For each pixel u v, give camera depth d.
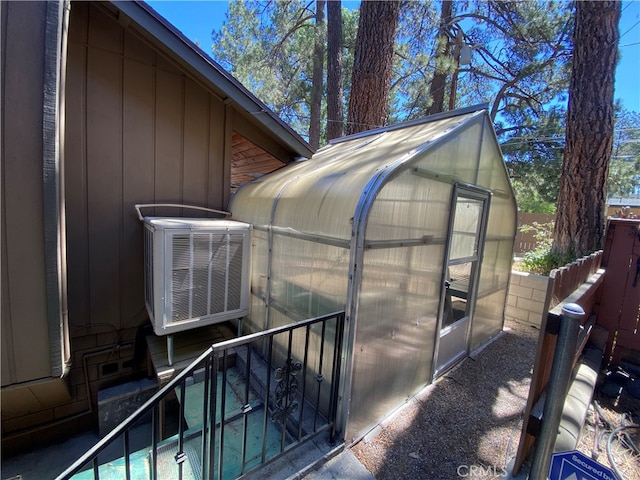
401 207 2.01
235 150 4.25
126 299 2.98
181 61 2.80
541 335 1.49
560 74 8.74
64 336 1.99
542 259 4.47
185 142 3.18
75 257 2.72
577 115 4.26
